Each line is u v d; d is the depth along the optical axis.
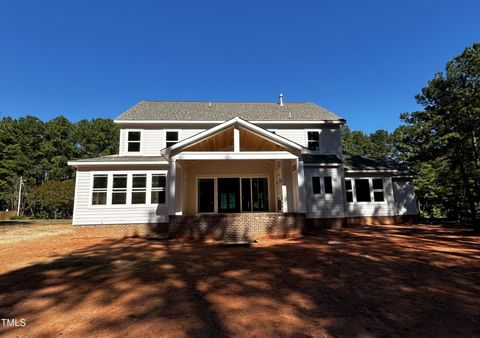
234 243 11.64
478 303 4.97
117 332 4.09
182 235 13.48
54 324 4.45
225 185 18.50
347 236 13.48
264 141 15.59
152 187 16.25
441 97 21.02
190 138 14.16
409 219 20.19
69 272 7.58
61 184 36.97
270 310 4.77
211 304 5.08
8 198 45.25
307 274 6.98
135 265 8.28
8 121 57.34
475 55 20.94
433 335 3.85
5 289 6.21
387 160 23.23
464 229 15.99
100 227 15.57
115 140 62.19
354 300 5.18
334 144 20.08
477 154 17.64
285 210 16.28
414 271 7.07
